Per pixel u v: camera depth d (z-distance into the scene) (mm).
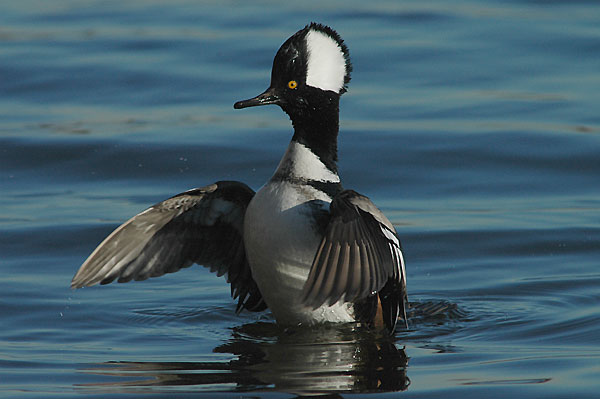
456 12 20422
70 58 18219
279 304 9062
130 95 16844
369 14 20359
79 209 12938
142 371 7914
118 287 10664
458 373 7766
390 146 14812
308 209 8625
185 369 7969
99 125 15688
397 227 12391
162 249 9328
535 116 15703
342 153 14664
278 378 7676
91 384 7582
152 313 9812
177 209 9078
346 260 7695
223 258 9680
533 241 11898
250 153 14805
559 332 8969
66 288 10477
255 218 8797
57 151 14773
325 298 7531
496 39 18750
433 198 13453
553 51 18141
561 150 14648
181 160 14586
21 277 10766
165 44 18812
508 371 7777
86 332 9141
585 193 13516
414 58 17938
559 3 20891
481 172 14164
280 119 16172
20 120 15859
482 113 15844
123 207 13031
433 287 10680
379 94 16641
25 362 8172
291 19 20078
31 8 21641
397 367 7961
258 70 17500
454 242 11938
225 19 20281
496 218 12656
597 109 15828
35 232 12062
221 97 16656
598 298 10094
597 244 11766
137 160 14586
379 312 9078
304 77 8875
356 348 8547
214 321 9586
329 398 7215
